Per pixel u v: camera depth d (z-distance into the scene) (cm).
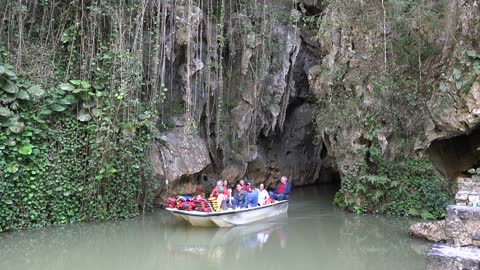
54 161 1077
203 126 1562
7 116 1001
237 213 1126
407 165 1263
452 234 762
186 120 1373
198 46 1491
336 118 1380
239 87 1620
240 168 1631
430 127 1255
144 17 1289
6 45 1085
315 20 1761
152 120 1261
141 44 1203
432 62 1293
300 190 1939
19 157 1010
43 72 1115
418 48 1302
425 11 1281
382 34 1341
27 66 1102
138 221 1157
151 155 1269
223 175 1592
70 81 1116
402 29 1327
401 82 1308
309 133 2058
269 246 938
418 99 1284
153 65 1281
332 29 1413
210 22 1491
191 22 1380
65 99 1104
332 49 1411
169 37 1369
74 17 1175
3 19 1075
